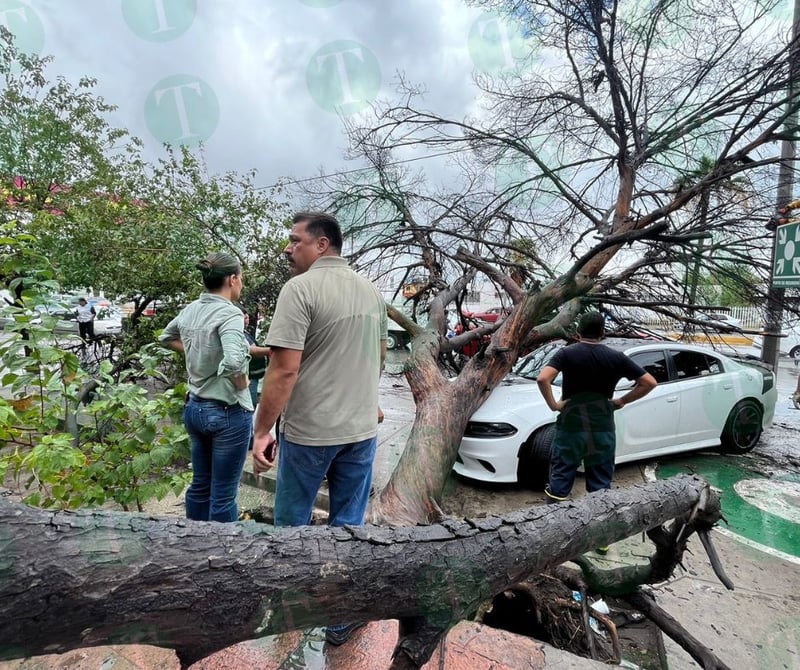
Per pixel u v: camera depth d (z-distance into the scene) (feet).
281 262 15.46
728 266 13.48
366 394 5.59
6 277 7.93
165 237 14.93
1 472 7.07
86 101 14.46
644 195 13.15
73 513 2.72
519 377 15.15
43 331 7.46
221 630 2.93
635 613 7.34
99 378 9.99
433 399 11.07
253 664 5.05
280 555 3.19
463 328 17.78
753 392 15.17
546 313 11.90
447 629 3.91
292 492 5.43
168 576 2.72
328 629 5.39
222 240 15.44
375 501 8.80
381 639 5.44
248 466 11.99
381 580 3.48
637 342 14.83
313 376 5.24
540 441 12.21
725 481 13.21
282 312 5.00
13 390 7.50
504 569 4.12
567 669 5.20
